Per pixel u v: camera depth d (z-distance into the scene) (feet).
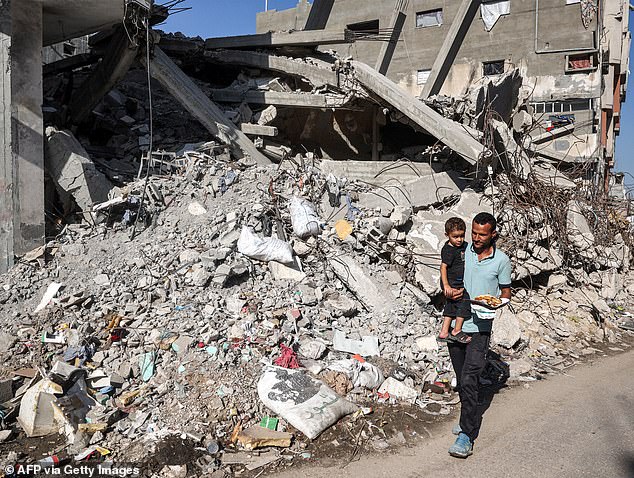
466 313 13.15
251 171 25.72
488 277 12.84
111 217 21.94
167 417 13.46
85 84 31.01
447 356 18.02
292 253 20.84
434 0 66.44
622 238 37.01
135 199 21.98
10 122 19.54
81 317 16.66
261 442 12.73
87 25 25.73
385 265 22.15
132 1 23.85
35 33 20.63
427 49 67.51
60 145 23.54
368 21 71.36
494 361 19.34
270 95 33.27
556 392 17.11
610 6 65.26
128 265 19.35
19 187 19.86
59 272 18.75
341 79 33.63
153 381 14.69
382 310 19.56
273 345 16.14
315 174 26.58
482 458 12.60
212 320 16.84
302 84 36.29
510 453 12.85
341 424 13.84
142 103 35.40
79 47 54.70
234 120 31.63
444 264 13.97
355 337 18.07
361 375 15.74
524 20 61.16
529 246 25.67
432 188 27.30
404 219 23.49
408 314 19.63
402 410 14.96
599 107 58.34
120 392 14.35
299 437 13.16
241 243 20.36
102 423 13.07
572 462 12.39
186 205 22.95
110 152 30.40
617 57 65.67
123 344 15.76
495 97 36.24
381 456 12.65
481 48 63.87
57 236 21.08
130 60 27.48
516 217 26.37
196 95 29.94
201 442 12.73
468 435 12.78
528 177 29.71
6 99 19.44
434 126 29.63
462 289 13.51
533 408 15.72
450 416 14.96
